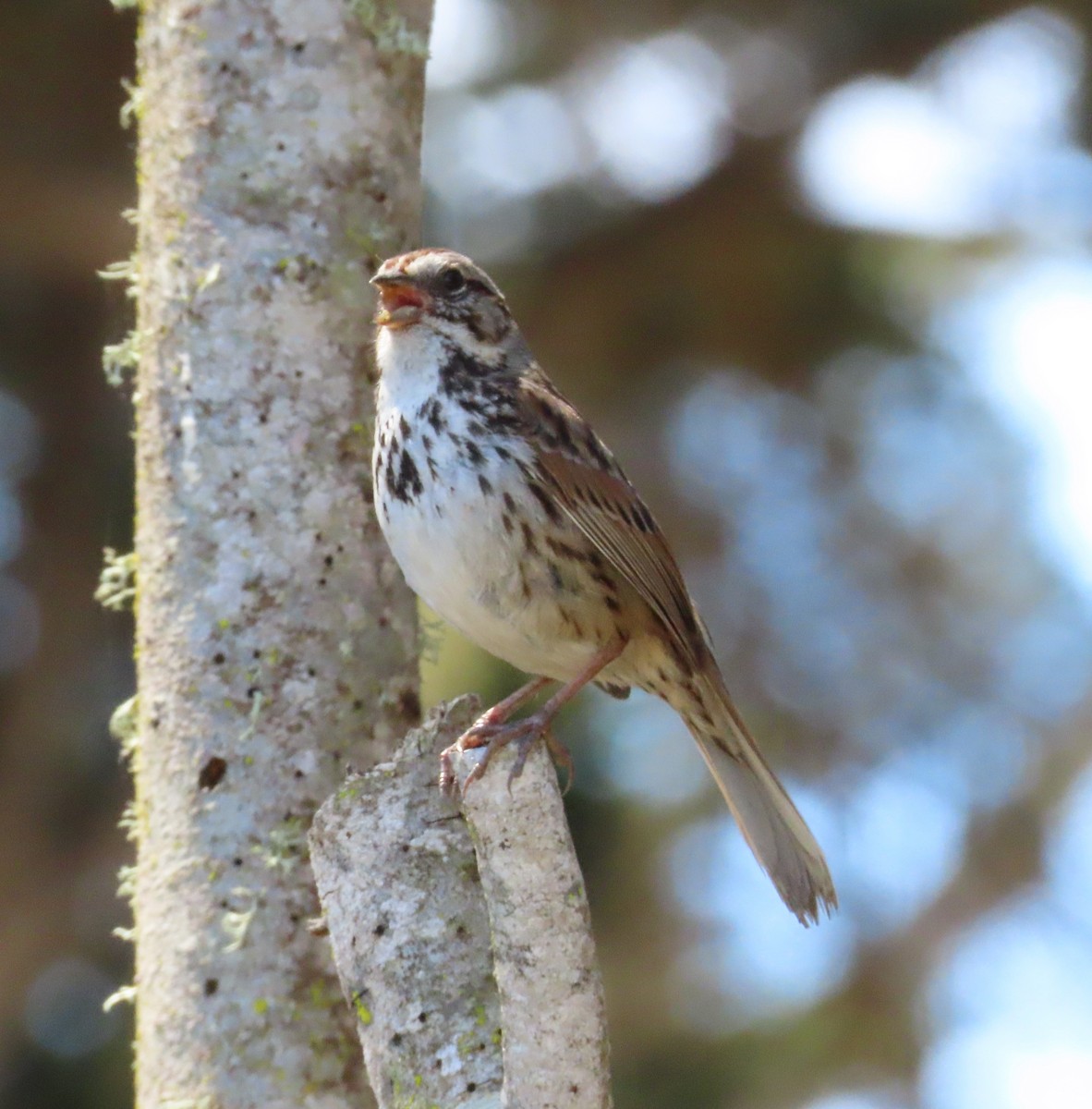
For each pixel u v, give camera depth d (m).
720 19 15.23
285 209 7.43
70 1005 14.66
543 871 5.88
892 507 16.70
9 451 15.16
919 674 16.72
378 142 7.63
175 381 7.36
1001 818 16.62
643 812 14.82
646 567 8.06
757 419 16.55
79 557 14.96
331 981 7.17
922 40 15.16
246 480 7.30
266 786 7.17
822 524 16.59
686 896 15.39
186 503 7.29
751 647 16.50
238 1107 7.05
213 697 7.19
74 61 14.31
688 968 15.36
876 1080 16.09
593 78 15.66
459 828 6.30
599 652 7.97
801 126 15.62
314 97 7.50
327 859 6.36
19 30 14.04
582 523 7.80
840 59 15.38
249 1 7.46
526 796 5.91
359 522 7.45
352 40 7.58
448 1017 6.14
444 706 6.48
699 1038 15.34
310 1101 7.08
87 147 14.51
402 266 7.59
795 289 15.92
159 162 7.50
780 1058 15.66
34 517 15.09
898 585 16.70
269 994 7.09
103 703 14.56
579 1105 5.80
